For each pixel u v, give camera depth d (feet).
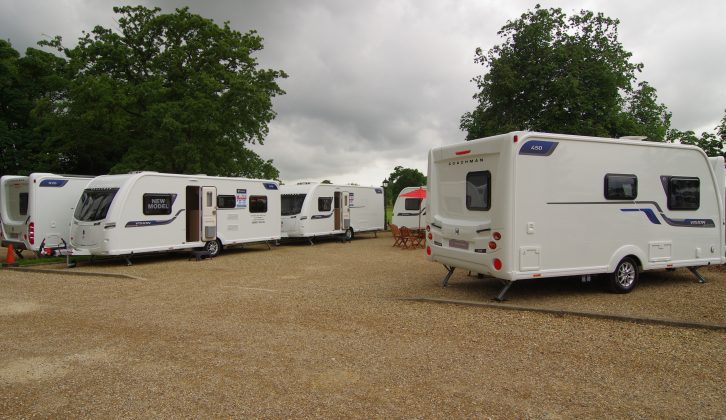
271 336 19.19
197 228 48.70
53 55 88.58
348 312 23.20
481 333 19.24
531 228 24.48
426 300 25.11
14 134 83.30
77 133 72.74
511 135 23.84
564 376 14.58
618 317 20.62
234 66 76.18
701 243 30.45
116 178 42.63
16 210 47.06
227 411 12.32
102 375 14.98
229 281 33.50
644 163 28.25
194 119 65.67
